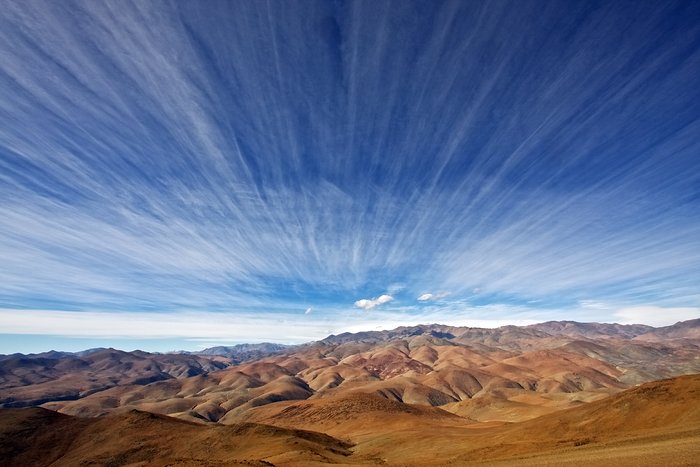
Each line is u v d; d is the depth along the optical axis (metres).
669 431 45.91
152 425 107.12
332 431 137.38
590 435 58.88
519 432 73.19
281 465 56.47
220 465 54.91
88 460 91.12
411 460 69.75
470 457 58.81
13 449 99.88
